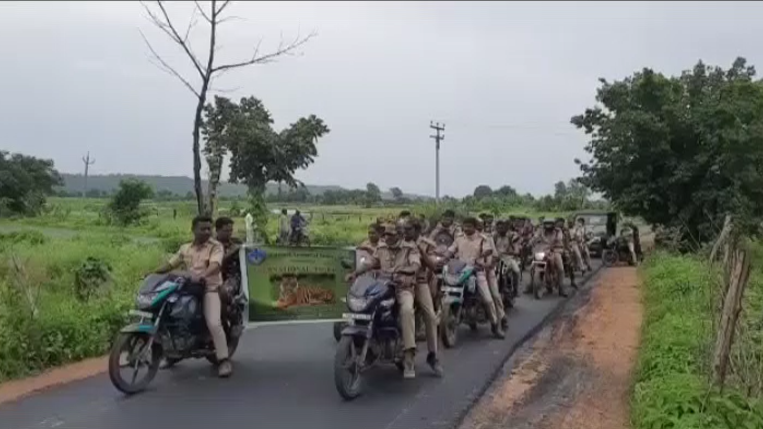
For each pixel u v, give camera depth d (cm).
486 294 1207
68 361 979
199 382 877
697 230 2733
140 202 5103
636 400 740
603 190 2988
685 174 2670
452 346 1131
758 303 1127
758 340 818
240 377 907
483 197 6406
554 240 1808
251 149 2891
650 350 905
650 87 2855
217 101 2688
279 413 749
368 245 1013
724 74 2994
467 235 1245
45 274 1446
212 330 888
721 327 683
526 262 1845
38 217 5125
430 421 728
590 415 762
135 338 828
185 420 719
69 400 789
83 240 2809
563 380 912
